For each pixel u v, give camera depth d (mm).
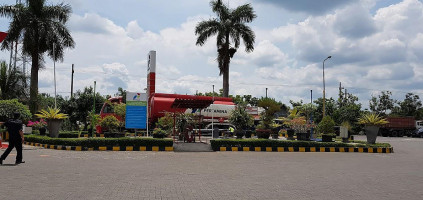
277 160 13609
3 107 21922
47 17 29953
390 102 65562
